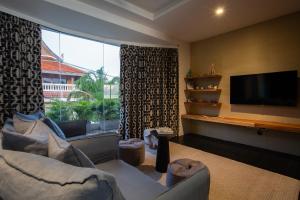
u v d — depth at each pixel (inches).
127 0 106.3
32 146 39.7
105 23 115.2
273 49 125.3
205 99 170.4
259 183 82.5
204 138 164.1
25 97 98.7
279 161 108.4
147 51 157.9
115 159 69.7
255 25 134.0
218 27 139.3
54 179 20.3
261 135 134.0
